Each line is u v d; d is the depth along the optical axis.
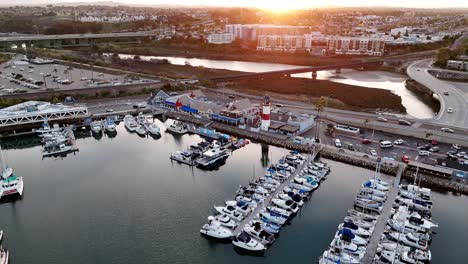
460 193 109.44
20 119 160.62
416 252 81.00
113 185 116.94
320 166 123.44
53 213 101.00
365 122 160.38
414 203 100.06
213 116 173.88
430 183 114.00
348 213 97.94
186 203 106.00
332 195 109.88
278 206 100.56
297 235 91.69
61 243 88.19
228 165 132.38
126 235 91.31
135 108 192.00
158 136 160.75
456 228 94.06
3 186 109.75
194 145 145.88
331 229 94.00
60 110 169.00
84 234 91.69
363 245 83.75
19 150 148.25
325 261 78.06
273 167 122.81
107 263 81.50
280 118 167.12
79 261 82.00
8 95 198.62
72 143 148.38
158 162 135.12
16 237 90.50
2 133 157.00
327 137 150.75
